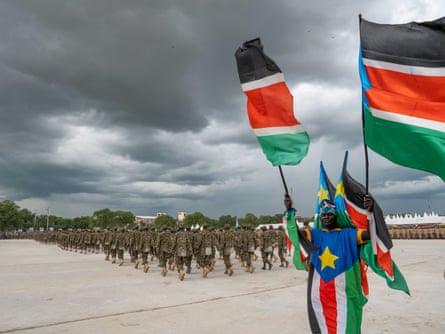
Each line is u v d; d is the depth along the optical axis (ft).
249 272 46.75
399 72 12.58
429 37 12.46
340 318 12.96
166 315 22.63
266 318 21.59
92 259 69.77
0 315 23.11
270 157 14.33
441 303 25.52
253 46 14.84
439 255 63.41
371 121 12.71
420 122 12.01
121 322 21.03
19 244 159.12
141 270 49.80
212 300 27.48
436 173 11.75
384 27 13.17
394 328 19.24
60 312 23.84
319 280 13.73
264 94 14.60
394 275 12.70
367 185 12.53
